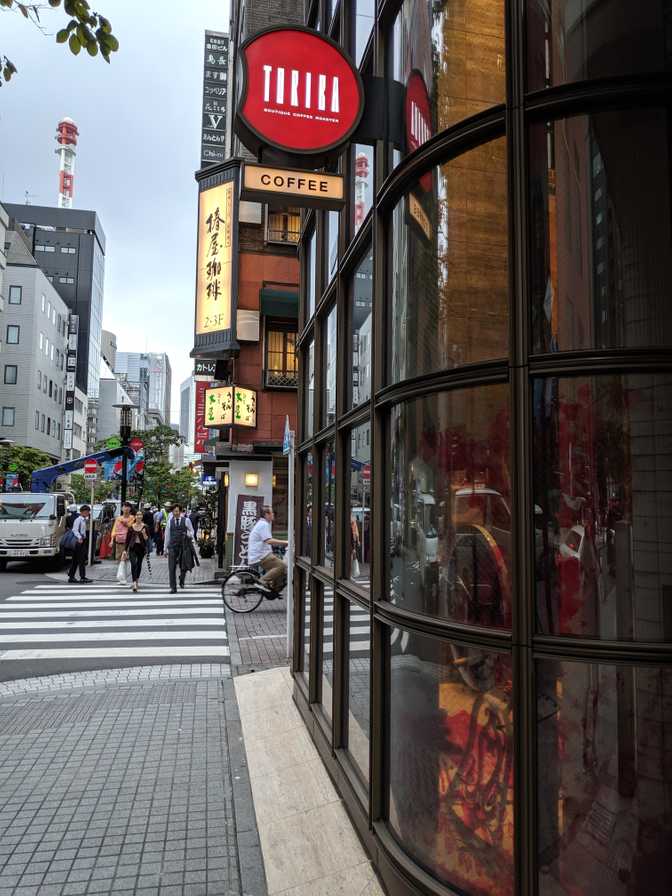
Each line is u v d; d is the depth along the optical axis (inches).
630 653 96.9
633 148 105.3
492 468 112.7
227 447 727.7
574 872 99.3
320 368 241.0
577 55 110.0
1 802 177.2
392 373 147.8
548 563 103.0
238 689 284.0
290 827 161.8
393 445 143.6
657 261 103.3
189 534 631.8
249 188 166.1
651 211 104.0
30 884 139.1
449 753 117.6
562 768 100.5
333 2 257.6
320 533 232.1
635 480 101.3
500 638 106.8
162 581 705.0
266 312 716.7
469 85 126.3
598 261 105.7
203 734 230.2
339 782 174.4
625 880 98.3
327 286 241.0
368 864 143.3
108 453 859.4
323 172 171.2
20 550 776.9
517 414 105.4
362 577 167.8
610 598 100.9
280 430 740.0
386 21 165.5
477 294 119.1
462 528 117.4
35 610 500.7
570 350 104.5
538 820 99.7
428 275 131.3
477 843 111.0
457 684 116.5
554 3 110.7
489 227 117.6
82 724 240.5
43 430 2539.4
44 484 860.0
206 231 738.8
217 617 472.7
